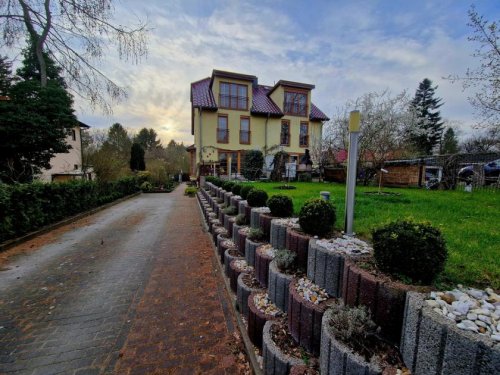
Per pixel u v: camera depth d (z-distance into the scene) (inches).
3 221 195.0
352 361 45.1
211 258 172.9
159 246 201.3
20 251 188.1
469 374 33.3
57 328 96.0
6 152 376.2
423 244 49.0
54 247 198.4
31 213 228.4
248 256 119.5
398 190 276.8
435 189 298.5
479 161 315.6
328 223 83.8
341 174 454.9
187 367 77.6
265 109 685.9
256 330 80.8
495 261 64.9
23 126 367.9
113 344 87.3
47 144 403.9
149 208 412.5
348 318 50.8
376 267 55.9
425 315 39.3
